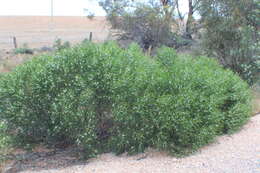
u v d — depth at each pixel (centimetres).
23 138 500
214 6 981
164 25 1433
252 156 452
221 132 548
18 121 471
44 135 501
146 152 473
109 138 486
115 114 455
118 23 1501
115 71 479
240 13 933
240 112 575
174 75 501
